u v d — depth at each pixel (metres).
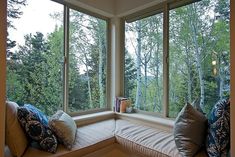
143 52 2.90
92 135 2.18
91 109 2.91
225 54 2.08
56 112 2.22
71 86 2.63
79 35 2.74
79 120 2.50
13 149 1.59
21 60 2.14
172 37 2.55
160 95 2.67
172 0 2.53
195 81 2.33
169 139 2.05
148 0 2.65
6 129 1.57
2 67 1.43
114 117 2.99
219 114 1.58
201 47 2.28
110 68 3.18
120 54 3.18
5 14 1.43
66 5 2.57
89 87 2.89
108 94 3.18
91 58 2.92
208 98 2.21
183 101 2.44
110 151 2.18
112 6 3.07
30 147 1.77
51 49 2.42
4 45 1.43
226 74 2.07
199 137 1.70
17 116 1.66
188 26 2.40
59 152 1.72
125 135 2.19
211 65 2.19
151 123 2.52
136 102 2.99
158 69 2.70
